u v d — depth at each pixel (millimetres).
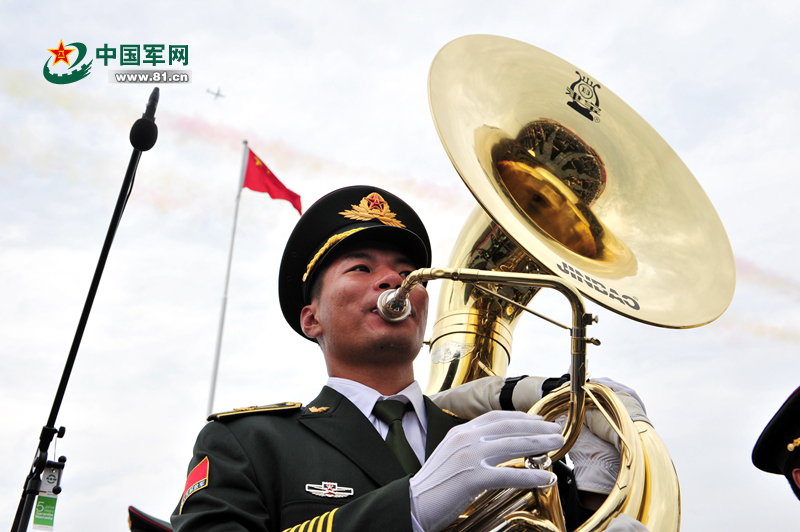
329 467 2574
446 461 2160
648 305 2697
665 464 2346
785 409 3229
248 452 2605
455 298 3564
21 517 3402
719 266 3078
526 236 2676
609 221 3268
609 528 2123
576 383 2221
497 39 3484
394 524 2115
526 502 2221
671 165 3459
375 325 2887
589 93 3566
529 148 3314
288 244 3346
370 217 3252
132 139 3596
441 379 3480
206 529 2289
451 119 2988
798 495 3176
